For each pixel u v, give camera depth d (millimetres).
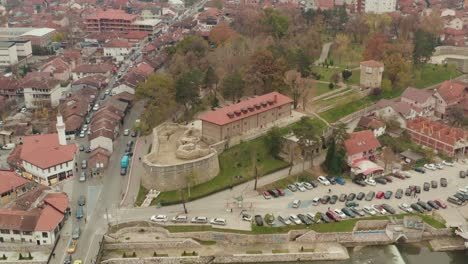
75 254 147375
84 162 199000
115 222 161875
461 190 181750
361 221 165000
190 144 188750
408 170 198625
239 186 183750
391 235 161250
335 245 159375
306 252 154500
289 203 173750
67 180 188375
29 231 151375
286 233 159375
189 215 165625
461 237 161500
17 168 195875
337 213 167750
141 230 160125
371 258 155500
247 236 158000
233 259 152750
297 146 195000
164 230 159250
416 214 168625
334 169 193000
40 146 198500
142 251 154875
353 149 198000
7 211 157875
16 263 145750
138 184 184000
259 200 175250
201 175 182000
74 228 159125
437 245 160625
